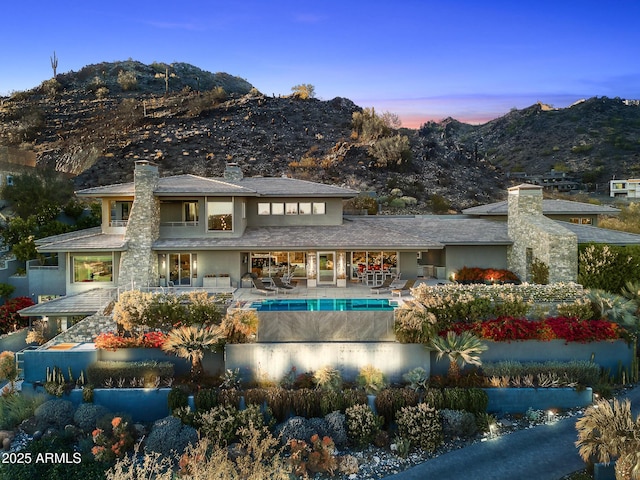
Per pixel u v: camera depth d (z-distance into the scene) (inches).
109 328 780.0
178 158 2635.3
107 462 564.4
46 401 652.7
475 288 823.1
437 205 2137.1
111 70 4872.0
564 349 746.8
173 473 517.0
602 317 765.9
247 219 1222.9
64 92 4237.2
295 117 3531.0
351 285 1123.3
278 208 1229.7
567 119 4872.0
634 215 1935.3
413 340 711.1
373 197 2031.3
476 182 2682.1
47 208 1509.6
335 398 638.5
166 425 598.5
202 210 1108.5
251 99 3786.9
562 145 4311.0
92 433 597.3
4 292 1085.8
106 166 2516.0
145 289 985.5
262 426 605.0
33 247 1210.0
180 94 4047.7
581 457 563.5
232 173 1370.6
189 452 567.2
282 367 711.7
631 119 4670.3
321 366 711.1
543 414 671.8
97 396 663.8
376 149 2687.0
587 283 955.3
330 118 3587.6
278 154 2817.4
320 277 1125.7
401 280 1147.9
